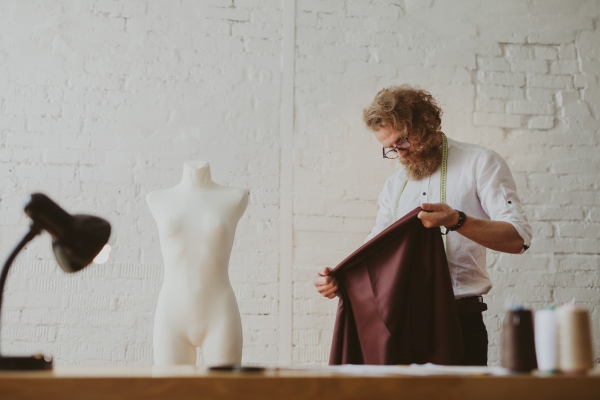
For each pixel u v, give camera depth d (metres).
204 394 1.09
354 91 3.35
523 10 3.52
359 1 3.44
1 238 3.06
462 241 2.41
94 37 3.29
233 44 3.35
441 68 3.41
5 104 3.18
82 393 1.07
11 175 3.12
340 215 3.23
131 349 3.04
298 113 3.31
